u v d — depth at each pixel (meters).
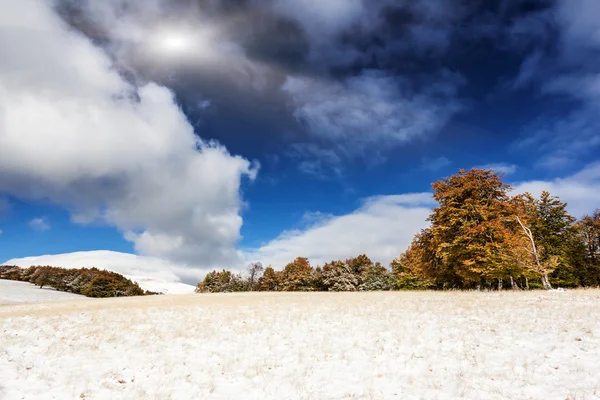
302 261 86.00
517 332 11.54
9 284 104.25
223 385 8.46
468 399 6.95
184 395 7.90
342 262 79.62
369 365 9.41
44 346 12.13
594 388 6.94
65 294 99.50
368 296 26.91
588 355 8.84
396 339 11.76
